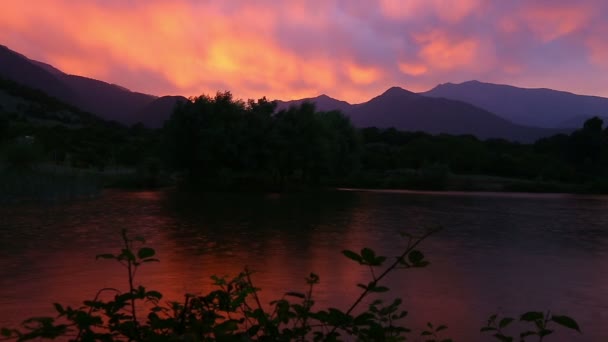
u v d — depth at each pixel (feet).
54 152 222.48
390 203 129.08
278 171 198.49
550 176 259.80
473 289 33.53
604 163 284.61
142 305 26.45
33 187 111.55
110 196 132.98
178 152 183.21
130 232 60.95
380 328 8.46
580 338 23.90
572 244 59.06
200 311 8.68
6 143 138.62
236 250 47.80
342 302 28.89
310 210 101.04
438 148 284.61
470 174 271.49
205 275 35.70
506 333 24.27
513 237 64.95
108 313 8.21
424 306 28.78
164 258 42.98
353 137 231.09
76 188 124.47
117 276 35.01
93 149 276.41
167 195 143.33
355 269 38.83
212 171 185.06
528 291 33.42
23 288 31.19
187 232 62.03
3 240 52.80
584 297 31.99
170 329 8.06
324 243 53.26
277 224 73.05
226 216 84.89
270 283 33.42
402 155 287.69
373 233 63.31
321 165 199.41
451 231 70.33
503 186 231.71
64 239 53.72
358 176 238.07
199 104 184.24
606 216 102.47
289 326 17.69
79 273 35.99
